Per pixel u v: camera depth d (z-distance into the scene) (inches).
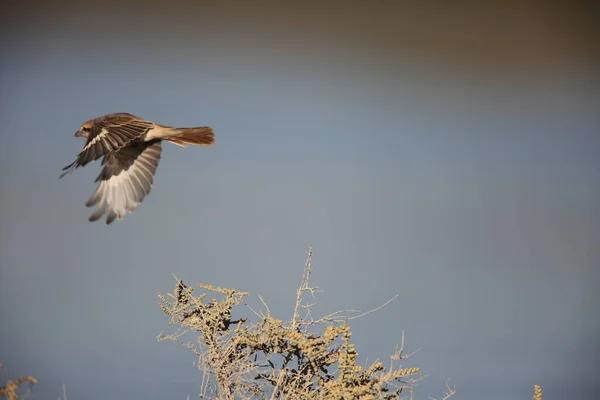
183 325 415.2
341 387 381.7
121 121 442.0
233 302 417.7
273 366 406.9
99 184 437.7
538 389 441.4
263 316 410.6
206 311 411.8
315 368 398.6
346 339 394.9
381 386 391.5
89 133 436.8
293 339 395.2
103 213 433.1
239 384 401.7
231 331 414.6
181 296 418.9
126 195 439.2
